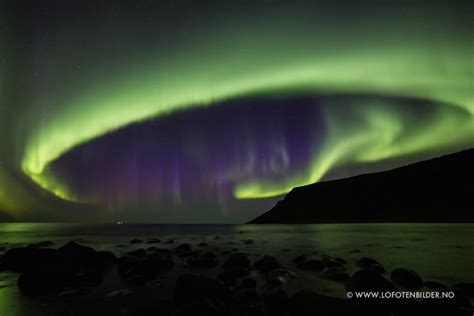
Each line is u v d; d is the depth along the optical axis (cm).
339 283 476
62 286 464
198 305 317
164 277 539
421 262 703
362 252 912
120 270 599
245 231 2686
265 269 576
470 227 2878
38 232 2717
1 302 396
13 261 626
